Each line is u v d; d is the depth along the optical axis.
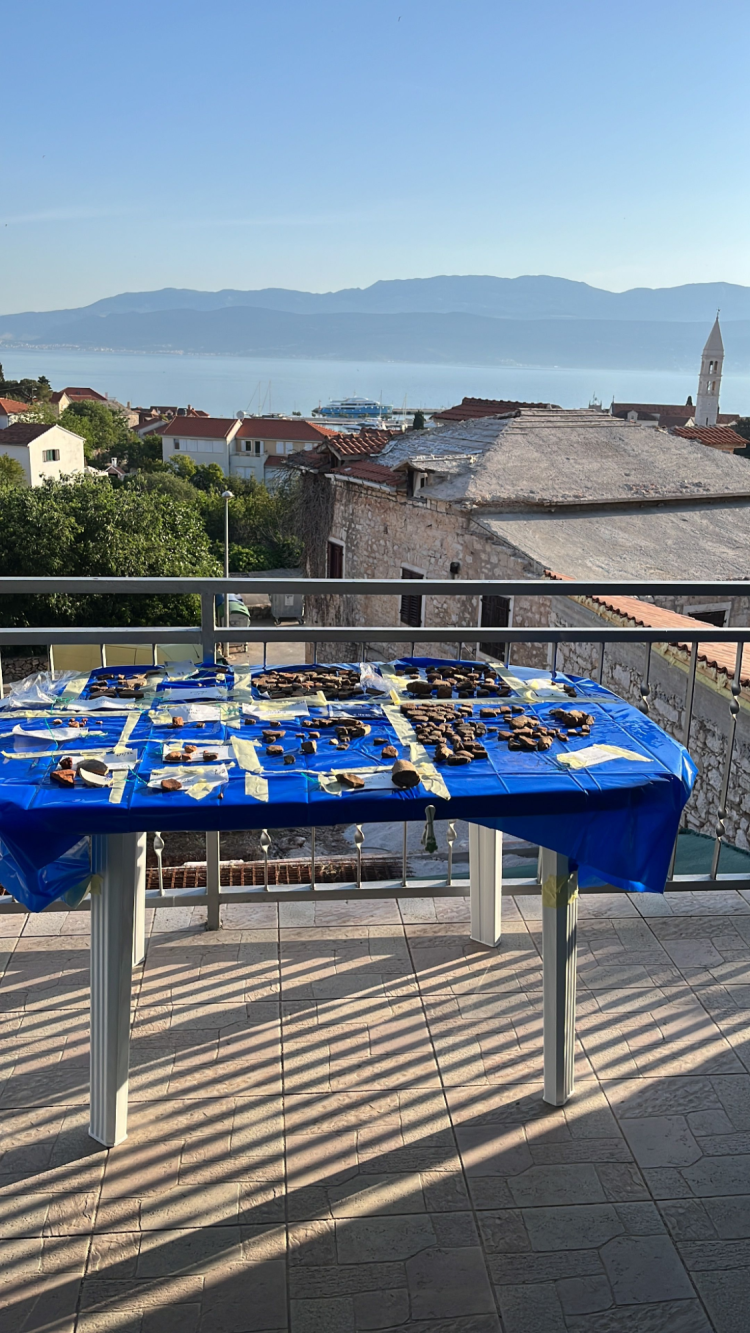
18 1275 1.88
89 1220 2.02
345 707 2.60
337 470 20.53
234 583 2.87
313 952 3.06
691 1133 2.32
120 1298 1.83
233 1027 2.68
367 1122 2.33
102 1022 2.17
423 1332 1.77
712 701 7.77
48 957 3.00
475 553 16.48
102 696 2.62
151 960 2.99
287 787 2.05
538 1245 1.98
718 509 18.33
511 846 5.07
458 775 2.15
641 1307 1.84
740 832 7.42
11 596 26.31
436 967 2.99
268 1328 1.77
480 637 2.99
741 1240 2.01
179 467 79.44
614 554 15.53
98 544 26.86
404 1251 1.96
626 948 3.13
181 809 1.95
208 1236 1.98
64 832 1.92
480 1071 2.53
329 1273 1.90
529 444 19.25
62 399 105.25
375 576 19.75
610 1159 2.23
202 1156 2.21
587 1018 2.77
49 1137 2.26
